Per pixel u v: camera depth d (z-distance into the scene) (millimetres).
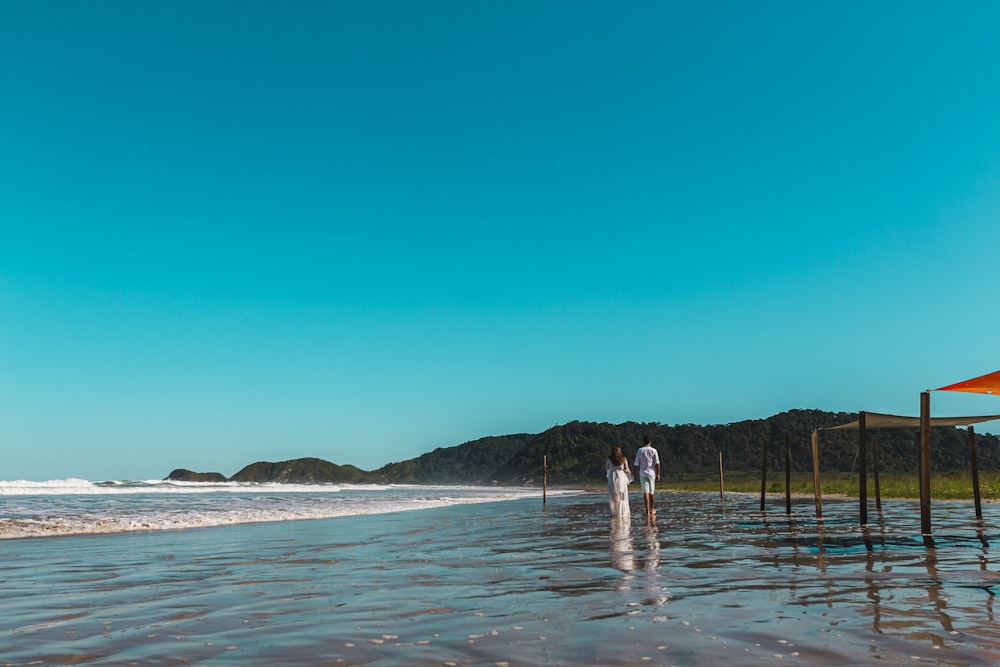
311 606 6359
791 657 4441
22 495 38906
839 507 21438
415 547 11477
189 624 5625
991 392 11516
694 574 7910
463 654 4621
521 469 119625
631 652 4605
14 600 6773
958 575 7590
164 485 77312
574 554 10078
